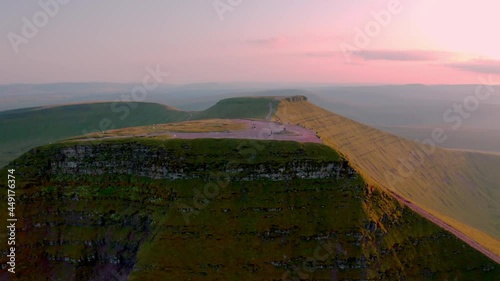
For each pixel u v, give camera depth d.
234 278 116.88
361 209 134.50
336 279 119.38
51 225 137.38
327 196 137.50
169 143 147.62
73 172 148.38
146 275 115.81
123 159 147.12
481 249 141.88
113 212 137.62
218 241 124.81
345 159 145.50
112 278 125.06
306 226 129.50
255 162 142.12
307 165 142.00
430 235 141.25
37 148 151.75
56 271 128.25
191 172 140.88
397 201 149.38
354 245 125.69
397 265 126.94
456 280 128.12
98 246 132.12
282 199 135.88
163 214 132.25
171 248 122.44
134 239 130.38
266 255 122.75
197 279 115.69
